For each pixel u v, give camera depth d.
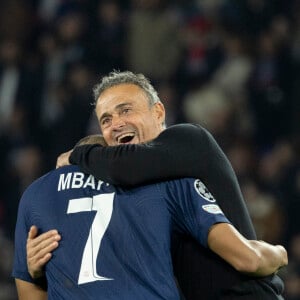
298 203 37.59
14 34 44.75
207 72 42.38
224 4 44.47
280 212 37.41
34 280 15.02
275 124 41.38
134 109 15.23
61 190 14.82
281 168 38.91
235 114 41.12
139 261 13.96
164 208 14.34
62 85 41.94
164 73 42.41
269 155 39.78
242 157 38.91
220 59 42.66
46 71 42.94
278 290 14.57
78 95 41.09
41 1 47.09
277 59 42.41
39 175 40.78
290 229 37.12
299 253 36.22
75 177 14.85
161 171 14.45
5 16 45.06
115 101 15.19
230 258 13.98
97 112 15.43
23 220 14.99
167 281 13.94
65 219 14.53
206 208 14.21
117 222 14.21
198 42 42.94
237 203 14.73
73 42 43.44
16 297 37.09
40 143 41.50
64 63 42.72
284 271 35.12
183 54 42.78
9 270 37.81
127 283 13.87
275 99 41.62
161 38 42.59
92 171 14.70
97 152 14.80
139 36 42.62
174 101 41.00
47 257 14.38
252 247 14.06
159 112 15.69
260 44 43.03
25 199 15.03
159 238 14.12
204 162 14.65
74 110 40.84
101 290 13.90
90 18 43.94
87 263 14.11
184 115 41.03
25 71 42.81
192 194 14.35
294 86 41.91
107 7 43.62
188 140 14.72
